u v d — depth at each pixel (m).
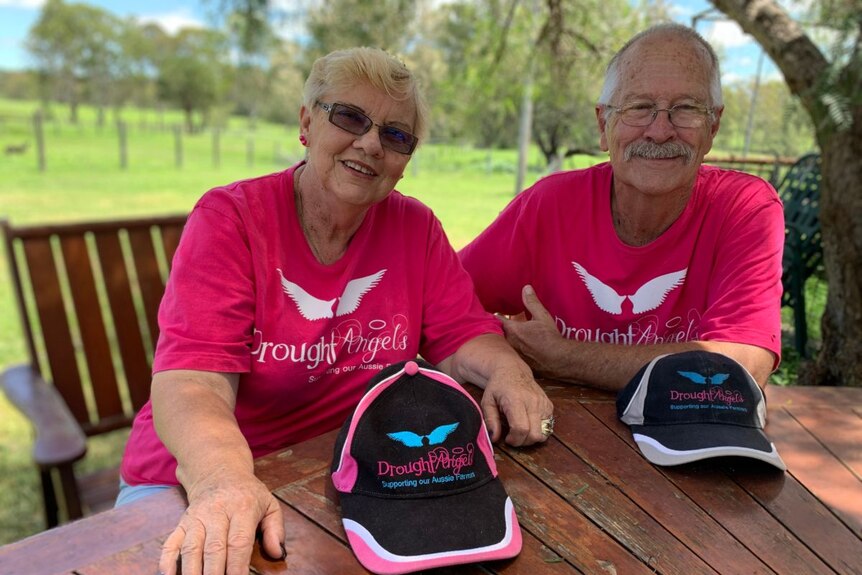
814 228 3.13
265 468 1.10
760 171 3.66
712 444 1.20
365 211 1.49
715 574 0.95
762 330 1.53
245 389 1.44
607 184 1.82
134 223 2.67
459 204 11.90
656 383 1.31
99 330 2.58
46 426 1.89
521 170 8.60
